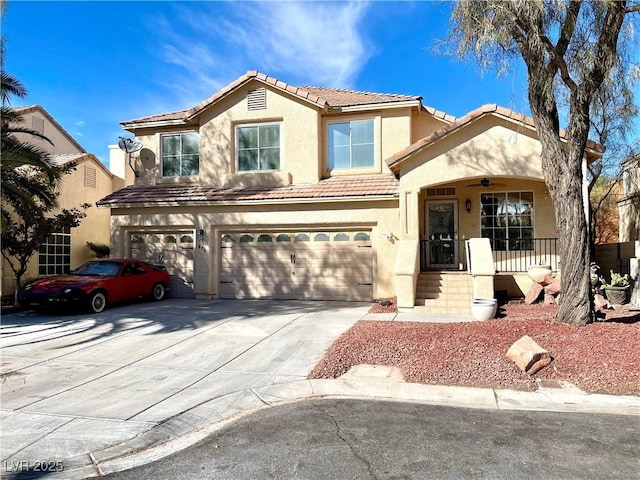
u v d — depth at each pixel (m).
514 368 6.71
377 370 7.01
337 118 16.02
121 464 4.31
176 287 16.00
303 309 12.91
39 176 14.19
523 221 14.15
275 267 15.23
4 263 15.50
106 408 5.65
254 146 16.34
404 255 12.41
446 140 12.69
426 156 12.84
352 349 7.86
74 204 18.92
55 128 22.89
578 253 8.36
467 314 11.20
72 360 7.86
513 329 8.30
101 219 20.45
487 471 3.95
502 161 12.23
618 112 9.23
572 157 8.47
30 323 11.07
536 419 5.18
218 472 4.07
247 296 15.38
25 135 20.59
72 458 4.39
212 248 15.55
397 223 14.08
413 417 5.29
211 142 16.53
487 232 14.47
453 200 14.93
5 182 12.38
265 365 7.48
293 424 5.13
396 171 13.62
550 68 8.35
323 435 4.79
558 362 6.75
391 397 6.09
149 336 9.61
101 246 19.55
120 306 13.66
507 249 14.19
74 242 18.92
